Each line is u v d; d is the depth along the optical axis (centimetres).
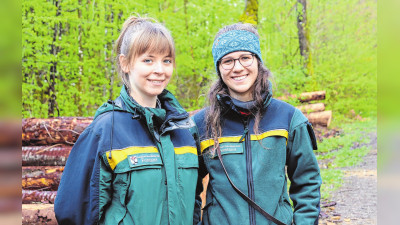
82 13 725
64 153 395
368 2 917
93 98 700
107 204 147
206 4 770
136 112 156
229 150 170
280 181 165
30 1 656
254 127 171
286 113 174
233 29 180
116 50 169
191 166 162
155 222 144
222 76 179
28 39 652
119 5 709
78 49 723
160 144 156
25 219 316
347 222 371
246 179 164
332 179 489
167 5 825
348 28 920
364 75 863
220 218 164
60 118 417
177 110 167
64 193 148
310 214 166
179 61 770
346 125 750
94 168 145
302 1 855
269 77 178
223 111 179
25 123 404
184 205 154
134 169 145
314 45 926
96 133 149
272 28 884
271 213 160
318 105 723
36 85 676
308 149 169
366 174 495
